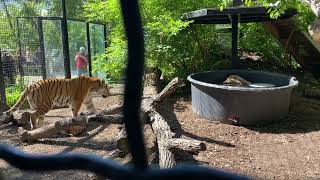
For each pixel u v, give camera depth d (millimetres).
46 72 9203
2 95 7754
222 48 10664
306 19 9391
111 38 9508
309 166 4586
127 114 436
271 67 11852
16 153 513
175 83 6160
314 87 9422
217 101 6613
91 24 11242
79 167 459
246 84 7445
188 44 9484
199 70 9680
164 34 8367
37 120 6527
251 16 8281
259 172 4340
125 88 440
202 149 3957
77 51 10781
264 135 5980
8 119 6648
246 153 5094
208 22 9180
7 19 8484
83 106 8492
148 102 5707
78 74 10500
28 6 8883
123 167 428
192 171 394
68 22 10328
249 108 6410
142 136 434
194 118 6898
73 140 5695
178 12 9156
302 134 6000
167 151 4047
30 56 8875
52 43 9320
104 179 472
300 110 7512
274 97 6500
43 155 507
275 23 9914
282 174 4301
